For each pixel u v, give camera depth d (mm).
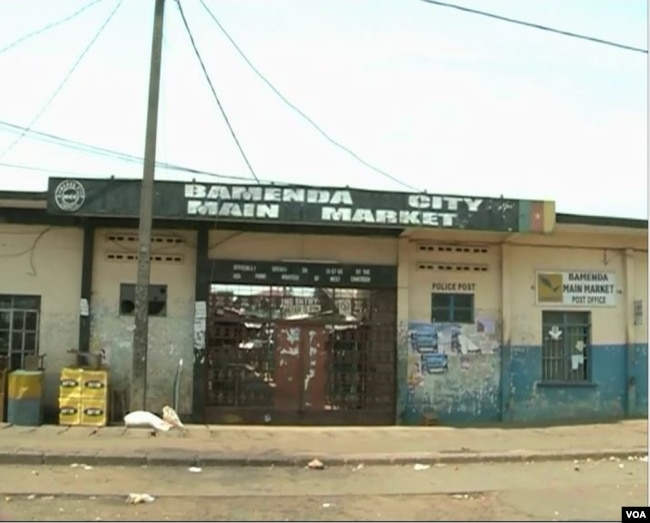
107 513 9148
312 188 16250
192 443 14094
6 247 17266
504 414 18375
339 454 13406
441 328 18359
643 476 12469
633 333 19453
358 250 17922
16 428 15180
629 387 19266
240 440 14703
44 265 17312
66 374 15914
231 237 17562
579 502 10289
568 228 18266
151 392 17203
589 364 19234
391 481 11766
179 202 16047
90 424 15797
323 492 10789
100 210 15984
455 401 18266
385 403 17797
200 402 17094
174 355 17328
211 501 9984
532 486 11461
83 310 17016
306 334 17688
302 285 17688
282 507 9703
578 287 19219
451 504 10086
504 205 16812
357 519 9102
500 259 18703
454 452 13922
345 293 17891
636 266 19672
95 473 11836
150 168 15742
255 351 17500
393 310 17984
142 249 15727
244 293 17547
